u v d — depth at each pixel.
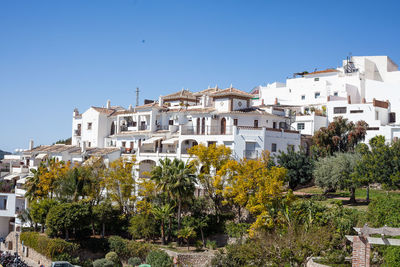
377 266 34.50
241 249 39.31
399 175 45.34
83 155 74.56
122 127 82.69
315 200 51.72
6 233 75.44
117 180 58.28
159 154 66.75
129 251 51.12
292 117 71.81
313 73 90.19
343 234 39.38
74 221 52.53
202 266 45.84
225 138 60.62
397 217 37.56
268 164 53.91
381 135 64.69
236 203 50.44
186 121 73.56
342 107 74.25
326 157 55.00
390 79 89.19
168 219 53.66
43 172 62.84
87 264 49.53
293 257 35.31
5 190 76.44
